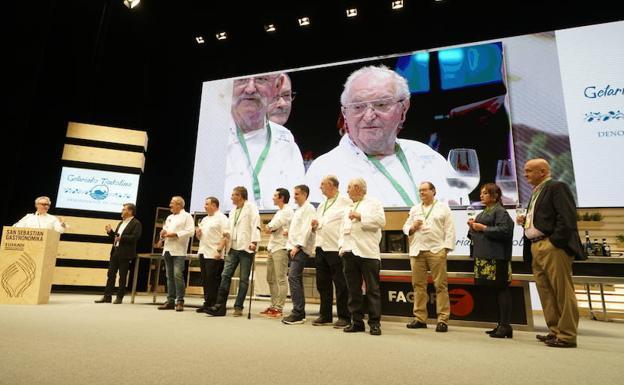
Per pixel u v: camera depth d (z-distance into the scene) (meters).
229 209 7.46
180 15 7.46
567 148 6.00
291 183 7.27
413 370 1.82
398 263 4.30
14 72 6.00
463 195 6.34
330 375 1.67
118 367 1.67
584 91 6.08
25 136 6.50
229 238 4.07
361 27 7.39
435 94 6.81
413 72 7.01
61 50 6.93
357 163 6.98
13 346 2.02
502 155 6.27
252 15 7.46
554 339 2.75
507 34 6.78
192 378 1.53
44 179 6.85
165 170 8.02
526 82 6.38
